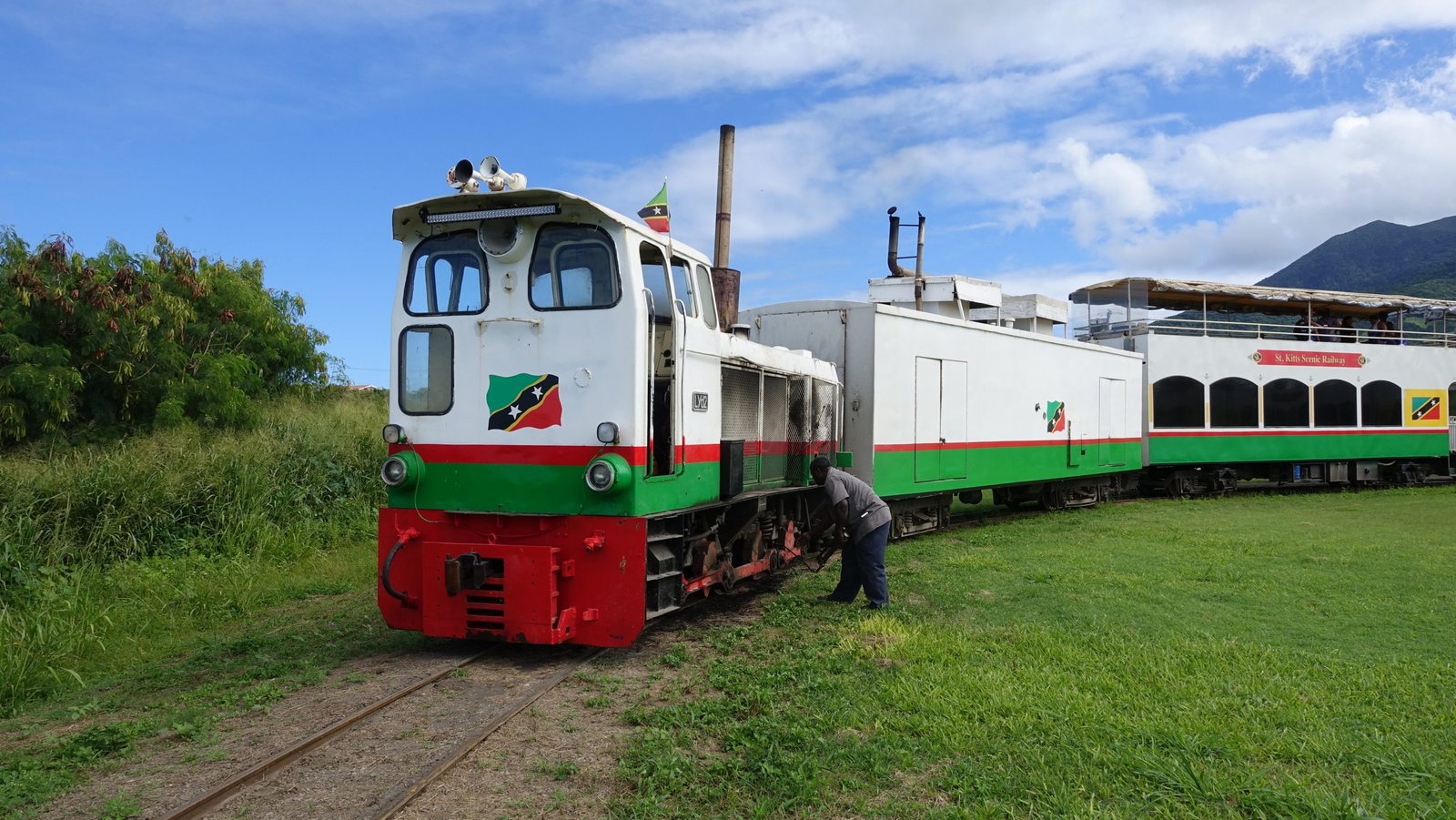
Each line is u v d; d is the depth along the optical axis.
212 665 6.55
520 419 6.58
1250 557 10.91
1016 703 5.30
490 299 6.71
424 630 6.57
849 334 12.27
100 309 12.54
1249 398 20.95
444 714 5.36
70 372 11.88
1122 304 21.84
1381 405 22.83
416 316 6.90
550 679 6.07
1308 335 23.06
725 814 4.06
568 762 4.63
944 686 5.66
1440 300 25.14
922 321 13.00
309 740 4.76
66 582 7.83
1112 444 18.09
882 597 8.20
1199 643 6.69
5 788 4.27
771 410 9.47
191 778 4.39
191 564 9.30
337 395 18.16
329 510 11.78
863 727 5.08
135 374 13.11
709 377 7.66
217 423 13.32
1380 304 24.17
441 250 6.90
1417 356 23.50
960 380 13.80
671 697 5.72
